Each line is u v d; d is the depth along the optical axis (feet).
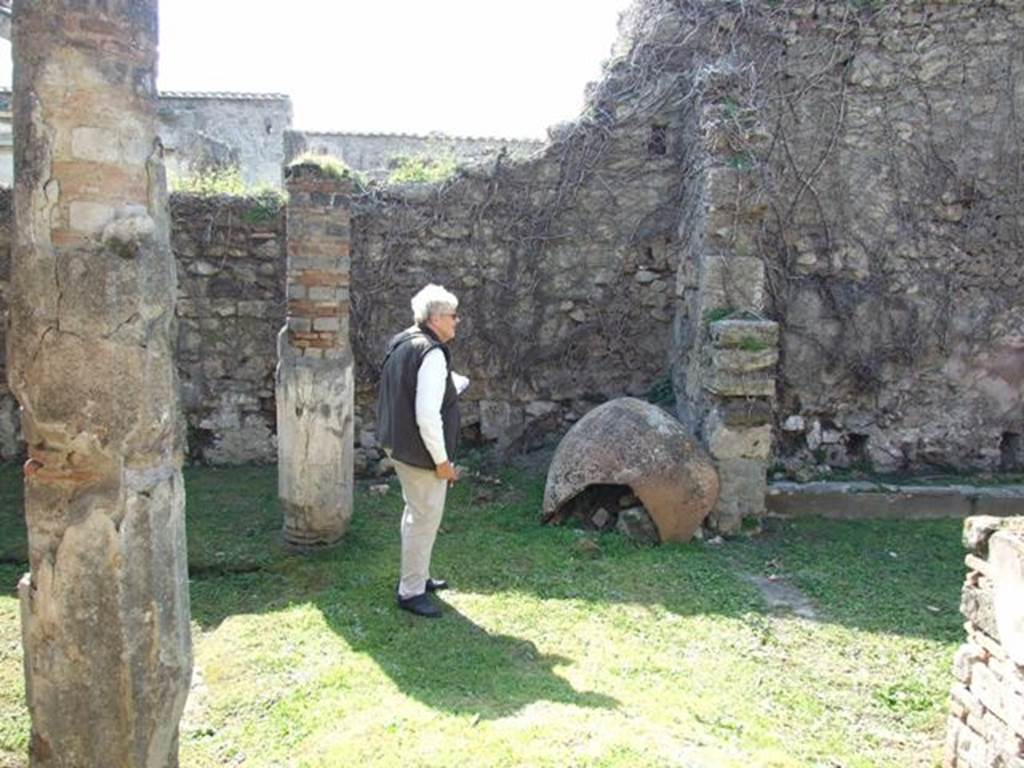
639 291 23.47
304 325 15.58
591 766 8.49
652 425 17.62
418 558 13.17
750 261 18.75
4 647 12.33
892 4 21.84
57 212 6.61
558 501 17.65
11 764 9.41
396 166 27.50
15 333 6.84
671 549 16.69
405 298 23.16
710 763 8.66
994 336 22.30
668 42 22.94
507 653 11.83
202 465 23.12
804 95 22.13
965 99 22.08
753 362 17.60
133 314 6.88
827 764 9.32
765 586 15.02
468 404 23.52
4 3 18.31
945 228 22.31
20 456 22.70
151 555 7.16
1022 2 21.75
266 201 22.61
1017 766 8.16
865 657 12.21
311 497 15.92
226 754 9.35
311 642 12.17
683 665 11.66
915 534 18.26
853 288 22.29
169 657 7.40
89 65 6.56
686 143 22.26
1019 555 8.13
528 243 23.18
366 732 9.34
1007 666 8.40
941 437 22.36
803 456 22.21
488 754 8.73
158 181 7.18
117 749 7.16
